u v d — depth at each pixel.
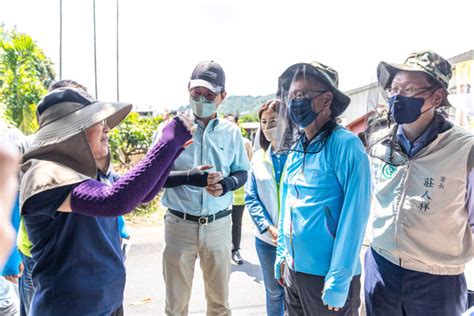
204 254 2.54
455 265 1.62
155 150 1.35
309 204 1.67
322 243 1.64
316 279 1.68
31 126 7.48
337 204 1.62
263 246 2.47
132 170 1.31
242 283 3.87
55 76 12.80
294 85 1.70
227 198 2.59
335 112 1.71
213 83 2.41
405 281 1.70
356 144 1.56
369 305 1.88
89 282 1.41
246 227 6.20
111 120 1.67
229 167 2.68
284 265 1.95
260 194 2.53
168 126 1.43
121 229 2.31
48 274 1.38
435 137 1.63
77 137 1.32
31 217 1.35
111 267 1.50
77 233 1.38
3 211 0.74
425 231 1.62
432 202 1.60
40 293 1.40
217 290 2.61
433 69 1.59
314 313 1.71
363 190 1.53
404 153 1.71
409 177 1.67
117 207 1.22
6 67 7.98
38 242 1.38
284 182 1.91
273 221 2.46
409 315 1.72
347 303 1.65
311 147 1.71
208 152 2.55
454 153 1.57
